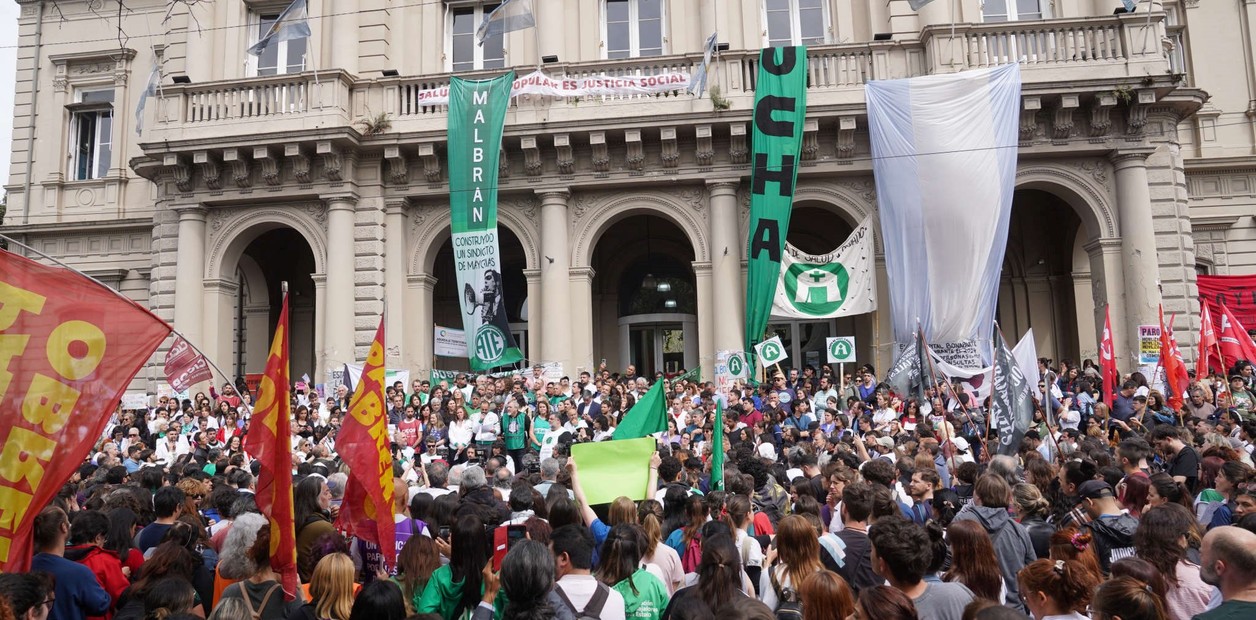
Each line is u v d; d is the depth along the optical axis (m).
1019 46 20.27
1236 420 12.58
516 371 20.25
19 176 26.98
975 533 5.44
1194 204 24.48
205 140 21.06
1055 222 23.41
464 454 16.19
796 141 20.05
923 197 19.30
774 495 9.31
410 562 5.89
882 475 7.82
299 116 21.17
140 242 26.17
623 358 24.69
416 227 22.05
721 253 20.69
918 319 19.03
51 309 5.97
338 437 7.05
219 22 23.81
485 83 20.88
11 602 4.50
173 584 5.09
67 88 27.20
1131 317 19.64
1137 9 20.67
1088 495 6.78
